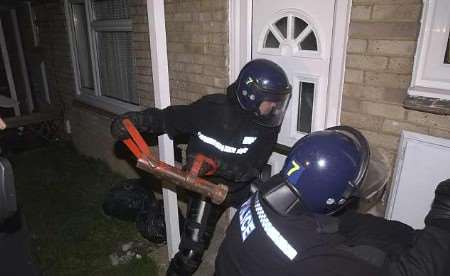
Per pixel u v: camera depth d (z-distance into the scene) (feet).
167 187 8.32
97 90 15.64
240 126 6.86
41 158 17.61
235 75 8.78
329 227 3.52
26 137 20.02
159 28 6.90
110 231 11.22
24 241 5.76
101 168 15.84
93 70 15.42
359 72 6.39
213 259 9.48
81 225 11.60
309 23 7.18
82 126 17.22
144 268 9.31
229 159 7.14
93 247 10.50
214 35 8.93
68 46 16.52
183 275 7.77
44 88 20.06
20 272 5.69
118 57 13.96
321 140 3.89
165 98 7.41
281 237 3.52
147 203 11.20
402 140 6.00
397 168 6.13
